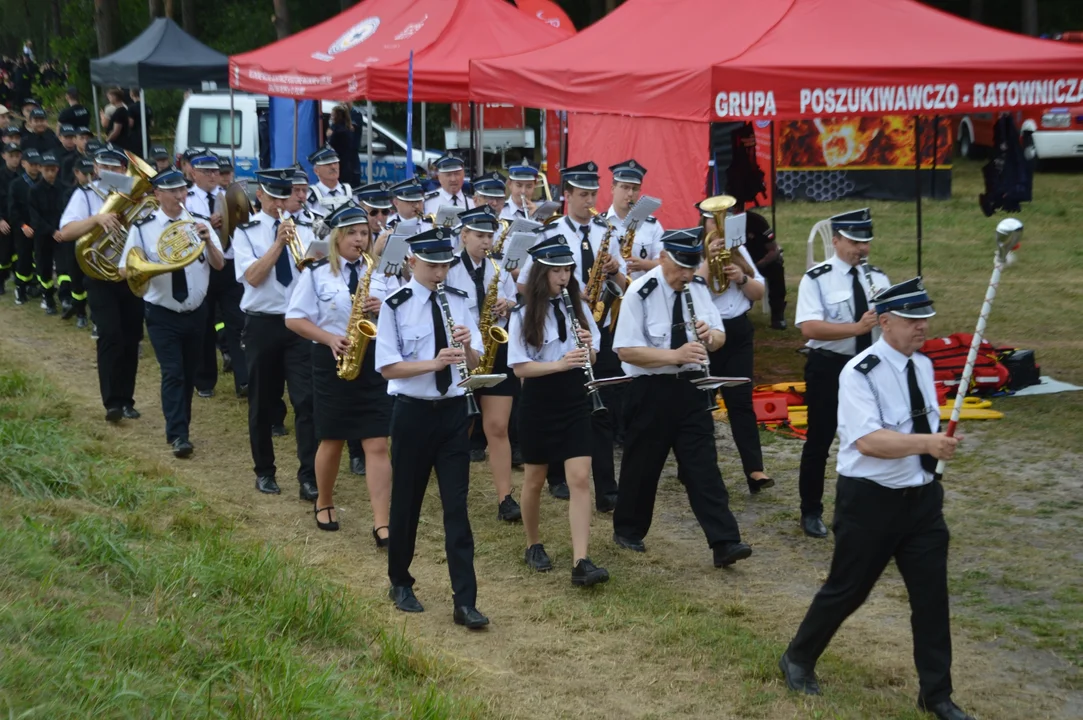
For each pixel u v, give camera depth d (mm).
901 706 5176
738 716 5121
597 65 10148
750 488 8117
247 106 18969
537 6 16562
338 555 7016
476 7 14133
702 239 7832
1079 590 6430
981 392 10305
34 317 13867
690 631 5945
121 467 7781
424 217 9344
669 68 9422
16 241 14352
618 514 7184
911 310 4887
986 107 8859
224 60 19734
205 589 5676
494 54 13625
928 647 5059
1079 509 7664
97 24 33156
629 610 6238
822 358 7074
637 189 8594
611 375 8602
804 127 21953
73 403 9969
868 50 9203
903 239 18125
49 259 13883
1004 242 4586
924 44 9273
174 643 4906
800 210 21266
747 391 8055
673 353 6559
